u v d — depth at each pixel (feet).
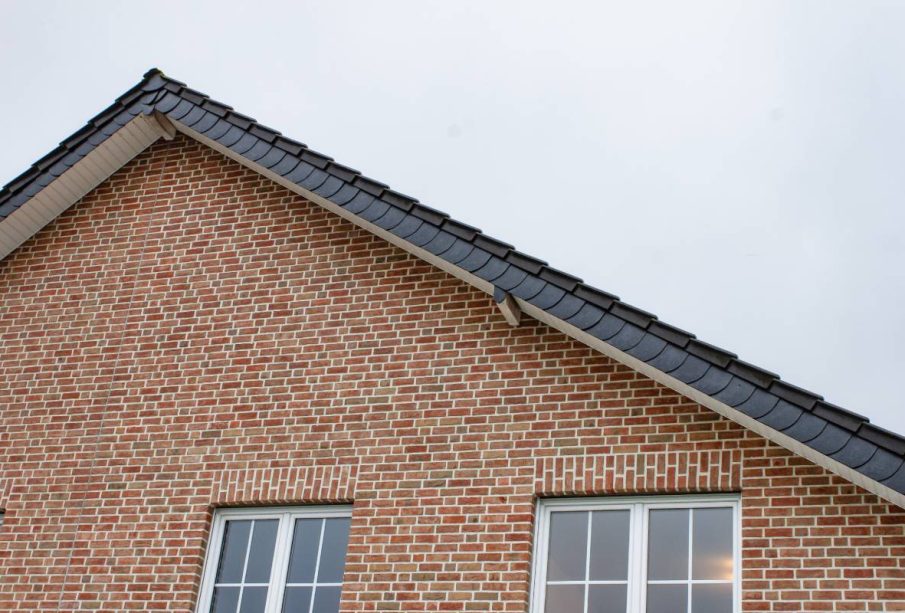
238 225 40.24
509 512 32.12
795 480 29.91
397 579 32.30
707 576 30.14
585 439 32.37
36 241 42.83
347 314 36.96
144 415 37.65
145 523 35.73
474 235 34.73
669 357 30.66
